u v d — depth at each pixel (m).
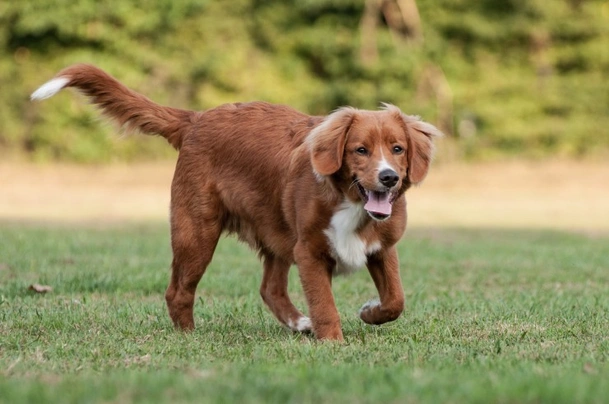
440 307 10.30
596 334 8.40
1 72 39.00
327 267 8.27
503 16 41.62
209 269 13.88
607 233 21.91
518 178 36.69
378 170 7.72
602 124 41.47
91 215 25.09
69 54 38.72
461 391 5.45
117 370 6.51
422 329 8.74
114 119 9.55
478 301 10.75
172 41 39.66
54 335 8.30
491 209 28.61
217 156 8.97
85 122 38.94
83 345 7.74
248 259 15.55
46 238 17.70
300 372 6.07
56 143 38.94
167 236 19.20
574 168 38.75
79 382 5.79
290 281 12.85
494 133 40.59
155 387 5.55
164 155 40.09
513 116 40.59
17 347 7.64
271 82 39.78
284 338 8.48
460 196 32.62
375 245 8.26
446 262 15.25
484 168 38.97
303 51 41.31
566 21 41.12
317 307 8.12
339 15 40.62
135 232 20.12
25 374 6.34
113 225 22.14
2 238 17.53
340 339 8.07
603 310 10.00
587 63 42.03
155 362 6.89
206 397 5.33
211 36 39.91
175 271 9.12
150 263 14.16
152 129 9.45
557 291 11.91
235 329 9.02
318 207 8.08
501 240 19.83
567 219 25.70
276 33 40.97
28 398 5.29
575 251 17.14
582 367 6.51
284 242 8.66
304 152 8.33
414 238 20.11
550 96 41.03
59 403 5.18
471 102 40.50
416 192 33.72
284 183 8.48
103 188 33.72
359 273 13.83
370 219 8.13
